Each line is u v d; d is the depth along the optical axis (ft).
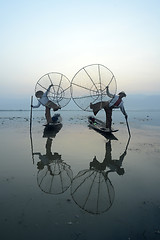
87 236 9.82
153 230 10.37
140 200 13.60
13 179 16.94
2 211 11.97
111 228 10.52
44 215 11.59
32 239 9.53
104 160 22.70
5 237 9.66
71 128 48.83
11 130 44.57
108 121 40.40
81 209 12.31
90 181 16.85
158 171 19.31
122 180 17.16
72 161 22.34
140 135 39.11
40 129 46.44
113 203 13.16
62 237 9.73
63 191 14.84
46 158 23.29
